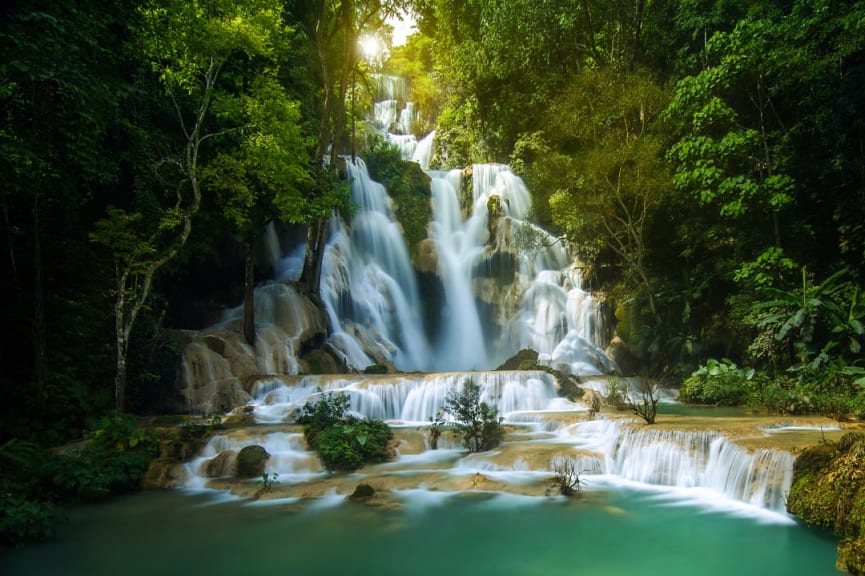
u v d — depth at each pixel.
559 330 24.75
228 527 8.40
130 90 14.48
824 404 13.54
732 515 8.38
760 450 8.90
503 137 33.94
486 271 26.97
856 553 6.26
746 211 18.86
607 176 21.80
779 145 19.95
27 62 10.16
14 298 13.45
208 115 17.58
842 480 7.38
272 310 19.80
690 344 20.41
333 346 20.86
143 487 10.77
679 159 21.33
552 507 8.92
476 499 9.34
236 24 14.15
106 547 7.72
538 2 26.95
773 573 6.39
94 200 16.38
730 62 19.12
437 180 30.30
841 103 17.03
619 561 6.89
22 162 10.47
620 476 10.67
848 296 17.25
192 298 21.19
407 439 12.48
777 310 17.75
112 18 13.31
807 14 18.59
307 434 12.17
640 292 22.53
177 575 6.80
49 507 8.50
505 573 6.64
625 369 23.11
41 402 12.28
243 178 15.78
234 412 14.54
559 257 27.91
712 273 21.09
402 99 46.50
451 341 26.47
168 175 16.27
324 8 25.73
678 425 11.04
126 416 12.66
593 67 28.25
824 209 19.73
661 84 25.66
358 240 25.95
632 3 26.58
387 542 7.68
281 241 24.17
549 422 13.43
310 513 8.94
